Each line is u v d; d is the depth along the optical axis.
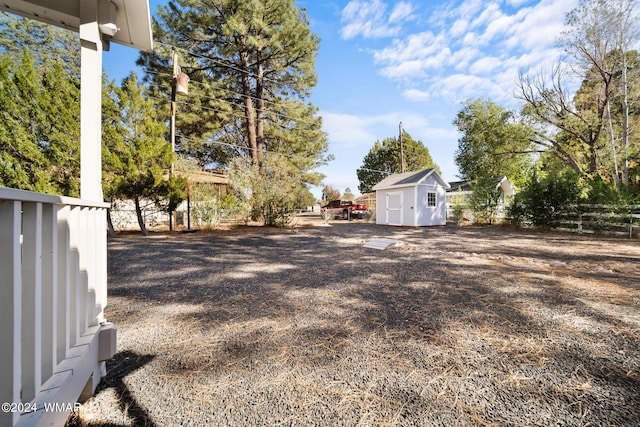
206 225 10.90
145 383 1.58
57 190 6.54
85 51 2.12
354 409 1.38
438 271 4.20
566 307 2.71
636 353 1.87
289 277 3.88
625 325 2.30
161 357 1.85
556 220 10.37
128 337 2.13
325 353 1.90
